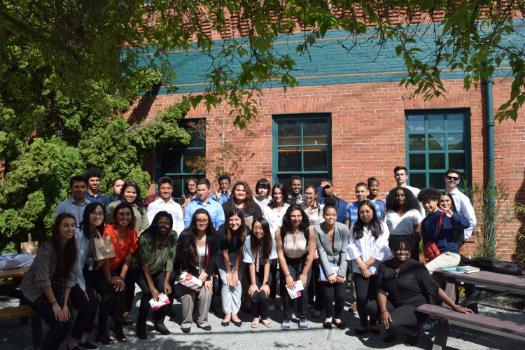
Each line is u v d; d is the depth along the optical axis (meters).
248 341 4.94
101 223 4.92
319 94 8.62
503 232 7.77
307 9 3.46
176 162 9.46
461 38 3.85
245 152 8.85
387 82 8.35
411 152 8.38
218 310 6.21
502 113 3.19
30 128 7.10
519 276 5.20
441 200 5.62
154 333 5.23
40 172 7.47
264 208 6.38
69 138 8.82
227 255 5.67
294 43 8.73
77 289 4.54
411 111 8.36
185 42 4.63
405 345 4.80
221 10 4.57
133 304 6.54
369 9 4.27
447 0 3.84
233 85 4.29
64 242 4.36
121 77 4.70
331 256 5.46
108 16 4.45
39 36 4.83
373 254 5.27
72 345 4.55
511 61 3.27
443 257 5.46
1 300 6.65
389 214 5.99
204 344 4.84
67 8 4.60
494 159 7.93
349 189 8.38
